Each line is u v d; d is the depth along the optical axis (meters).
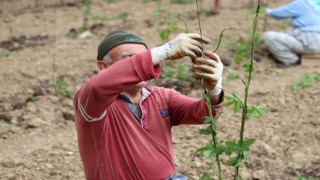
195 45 4.16
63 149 7.70
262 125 8.14
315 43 10.81
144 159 4.54
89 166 4.58
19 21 14.41
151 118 4.65
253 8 14.84
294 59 11.02
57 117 8.84
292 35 10.96
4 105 9.24
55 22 14.16
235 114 8.51
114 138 4.52
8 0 16.84
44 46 12.16
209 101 4.47
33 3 16.45
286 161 7.04
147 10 15.04
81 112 4.34
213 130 4.58
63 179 6.96
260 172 6.88
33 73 10.55
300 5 10.91
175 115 4.80
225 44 11.83
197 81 10.00
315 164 6.96
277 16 11.12
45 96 9.59
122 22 13.84
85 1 16.41
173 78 10.10
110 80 4.06
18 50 11.96
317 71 10.27
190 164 7.10
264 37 11.09
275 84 9.78
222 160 7.11
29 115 8.88
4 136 8.22
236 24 13.19
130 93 4.63
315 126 7.93
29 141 8.09
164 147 4.66
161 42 11.83
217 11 14.32
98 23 13.60
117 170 4.50
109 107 4.53
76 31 13.17
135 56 4.11
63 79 10.27
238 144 4.60
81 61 11.12
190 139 7.90
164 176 4.61
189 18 13.91
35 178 6.98
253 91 9.45
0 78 10.38
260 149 7.37
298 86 9.34
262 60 11.19
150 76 4.08
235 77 10.16
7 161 7.34
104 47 4.63
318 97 8.83
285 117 8.34
